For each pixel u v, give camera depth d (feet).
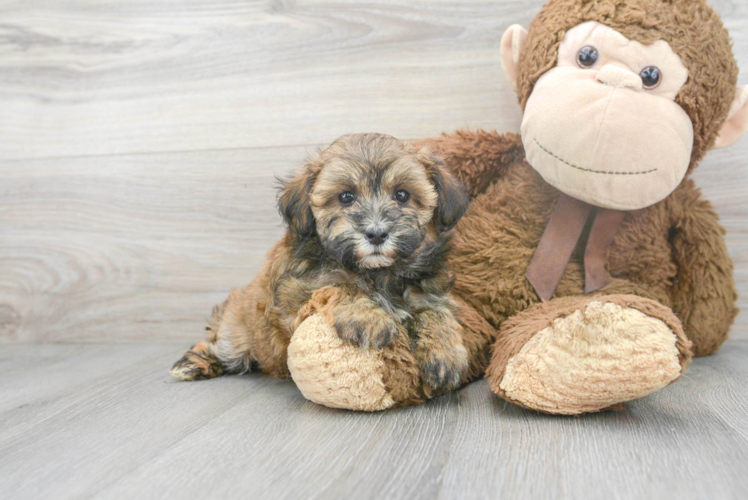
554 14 2.21
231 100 2.93
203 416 1.98
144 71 2.99
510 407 1.97
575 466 1.60
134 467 1.66
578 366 1.79
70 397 2.20
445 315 2.04
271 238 2.93
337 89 2.86
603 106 2.01
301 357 1.90
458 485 1.53
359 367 1.90
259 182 2.92
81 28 3.02
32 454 1.75
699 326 2.41
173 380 2.38
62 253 3.07
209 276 2.97
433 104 2.80
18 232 3.09
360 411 1.97
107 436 1.85
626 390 1.79
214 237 2.97
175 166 2.98
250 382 2.34
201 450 1.73
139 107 3.00
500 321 2.28
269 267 2.23
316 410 2.00
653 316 1.78
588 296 2.21
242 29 2.92
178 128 2.97
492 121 2.77
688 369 2.31
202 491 1.54
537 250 2.27
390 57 2.82
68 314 3.07
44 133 3.06
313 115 2.88
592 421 1.85
